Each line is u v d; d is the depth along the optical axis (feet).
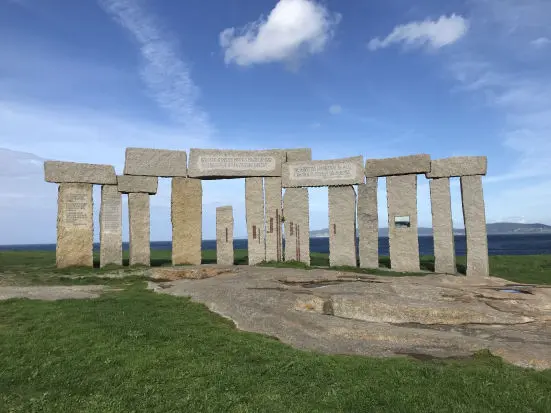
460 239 399.65
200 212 80.94
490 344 32.91
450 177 72.69
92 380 24.16
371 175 77.41
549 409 21.03
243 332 35.81
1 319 36.19
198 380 24.32
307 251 80.07
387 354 31.14
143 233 78.54
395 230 75.20
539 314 42.14
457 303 44.21
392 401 21.83
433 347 32.81
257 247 81.56
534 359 29.37
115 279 64.95
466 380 24.75
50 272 69.87
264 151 83.30
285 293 47.75
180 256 78.69
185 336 32.99
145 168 78.79
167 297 49.52
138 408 20.83
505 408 21.26
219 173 81.41
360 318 42.27
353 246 78.07
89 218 76.23
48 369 25.59
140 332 32.99
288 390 23.29
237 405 21.16
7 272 69.67
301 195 81.41
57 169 74.64
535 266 75.46
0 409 20.45
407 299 45.34
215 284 55.16
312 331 36.65
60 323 34.91
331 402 21.76
